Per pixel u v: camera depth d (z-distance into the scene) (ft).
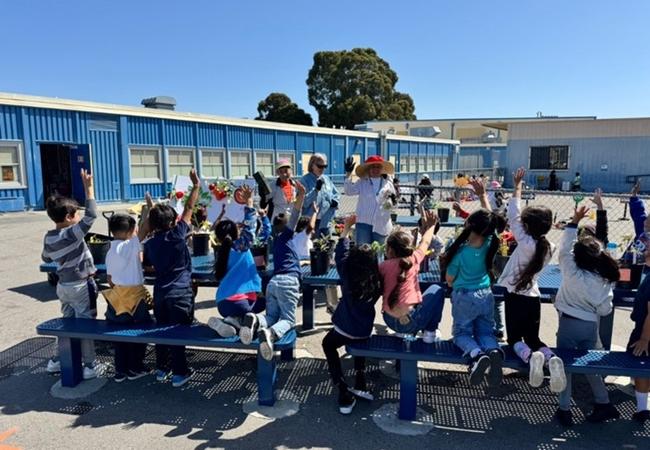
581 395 11.53
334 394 11.54
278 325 10.85
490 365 9.56
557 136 84.53
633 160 79.87
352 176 16.99
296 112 164.55
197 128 63.57
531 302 10.28
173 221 11.90
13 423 10.23
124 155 55.21
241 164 70.85
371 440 9.65
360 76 165.68
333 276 14.17
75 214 12.29
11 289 20.29
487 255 10.43
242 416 10.53
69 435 9.78
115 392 11.66
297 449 9.32
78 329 11.51
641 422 10.27
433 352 10.09
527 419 10.49
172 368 12.32
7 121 45.52
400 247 10.85
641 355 9.95
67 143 50.26
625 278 12.62
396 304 10.77
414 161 112.88
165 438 9.68
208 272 13.89
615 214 47.34
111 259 11.88
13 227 37.37
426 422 10.33
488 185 44.16
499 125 90.22
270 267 14.66
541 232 10.20
